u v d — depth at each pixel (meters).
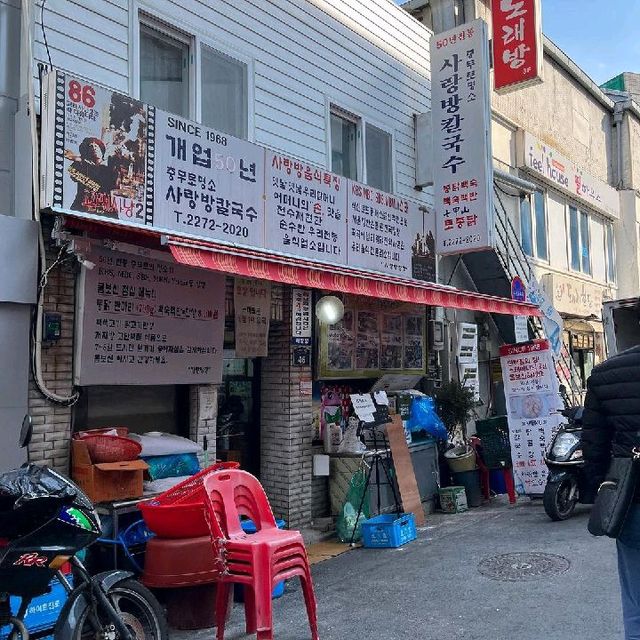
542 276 14.57
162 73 7.20
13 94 5.85
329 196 8.46
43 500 3.61
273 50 8.35
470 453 9.89
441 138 10.04
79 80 5.75
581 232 17.45
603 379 3.43
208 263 5.47
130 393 6.66
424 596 5.66
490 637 4.66
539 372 9.61
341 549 7.48
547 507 8.21
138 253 6.21
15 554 3.56
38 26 5.91
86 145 5.78
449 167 9.97
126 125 6.11
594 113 18.77
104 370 6.00
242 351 7.57
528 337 12.73
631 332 12.28
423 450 9.50
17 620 3.69
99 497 5.43
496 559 6.65
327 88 9.17
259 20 8.18
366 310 9.26
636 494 3.24
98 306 5.96
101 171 5.88
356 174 9.75
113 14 6.56
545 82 15.85
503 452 10.01
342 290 6.81
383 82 10.29
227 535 4.74
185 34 7.35
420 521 8.51
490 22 12.77
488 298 9.22
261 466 8.22
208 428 7.06
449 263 11.45
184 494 5.15
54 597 4.61
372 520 7.76
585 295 16.44
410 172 10.80
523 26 10.87
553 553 6.72
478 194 9.73
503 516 8.94
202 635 5.12
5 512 3.60
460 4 12.18
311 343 8.40
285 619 5.30
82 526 3.82
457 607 5.33
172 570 5.07
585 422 3.57
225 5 7.75
